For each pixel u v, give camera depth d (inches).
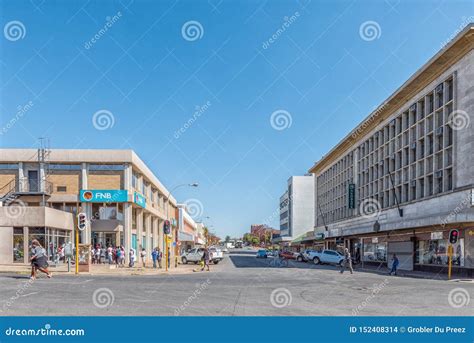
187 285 800.9
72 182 1670.8
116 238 1692.9
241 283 851.4
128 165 1688.0
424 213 1533.0
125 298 593.3
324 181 3228.3
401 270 1614.2
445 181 1408.7
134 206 1846.7
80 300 569.0
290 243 4343.0
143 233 2137.1
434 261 1451.8
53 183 1664.6
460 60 1347.2
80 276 1039.6
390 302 593.0
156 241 2445.9
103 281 872.9
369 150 2208.4
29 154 1646.2
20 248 1401.3
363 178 2308.1
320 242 3321.9
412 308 538.3
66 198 1653.5
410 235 1622.8
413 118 1697.8
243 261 2253.9
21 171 1646.2
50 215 1437.0
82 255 1188.5
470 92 1286.9
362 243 2231.8
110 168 1689.2
